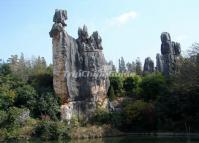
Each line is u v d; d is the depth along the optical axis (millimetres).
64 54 65875
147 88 75750
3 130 50844
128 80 84062
